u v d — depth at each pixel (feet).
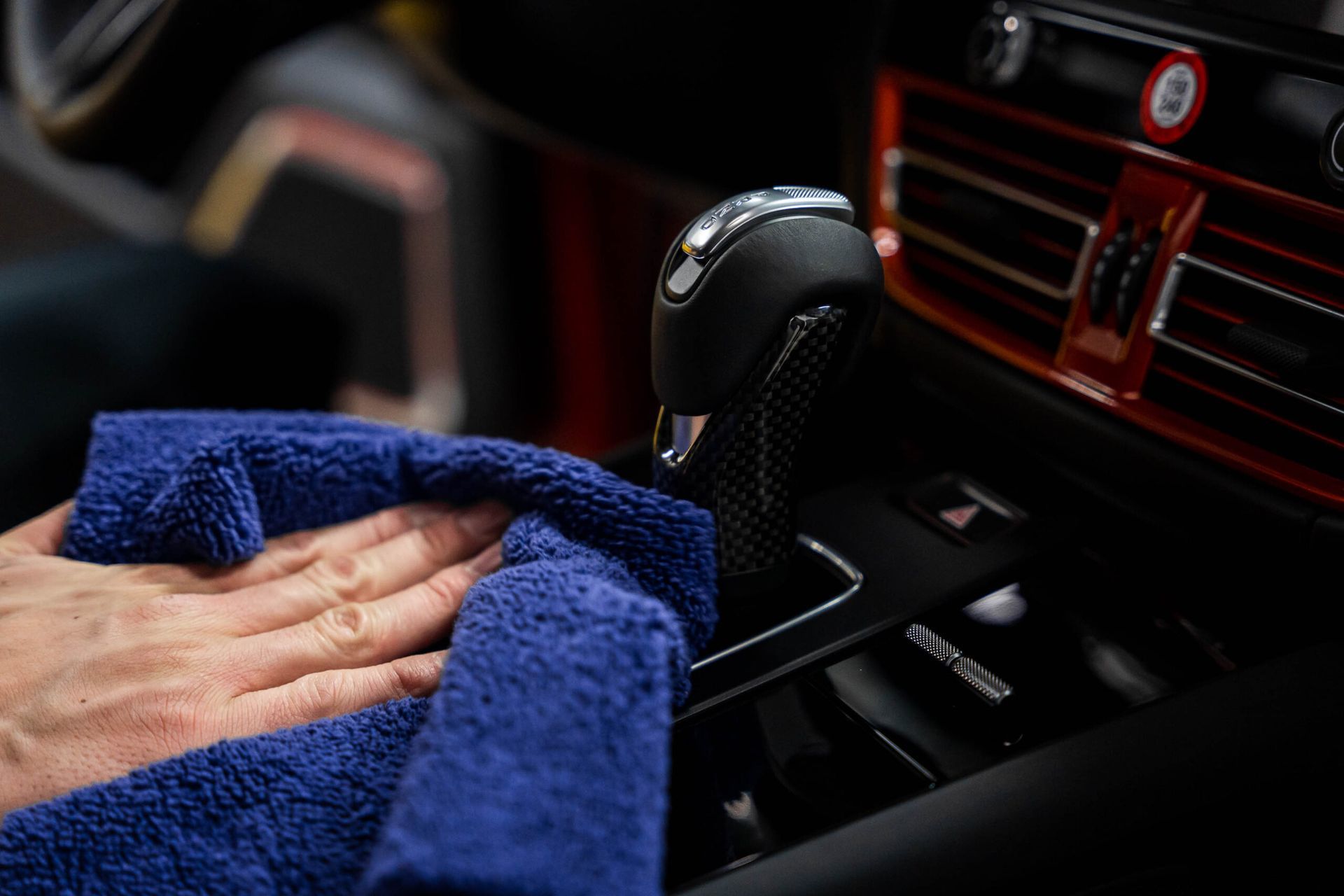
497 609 1.30
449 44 3.24
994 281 1.94
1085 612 1.61
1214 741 1.40
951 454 1.96
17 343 2.81
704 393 1.42
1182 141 1.61
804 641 1.54
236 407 2.98
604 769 1.11
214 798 1.25
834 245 1.37
